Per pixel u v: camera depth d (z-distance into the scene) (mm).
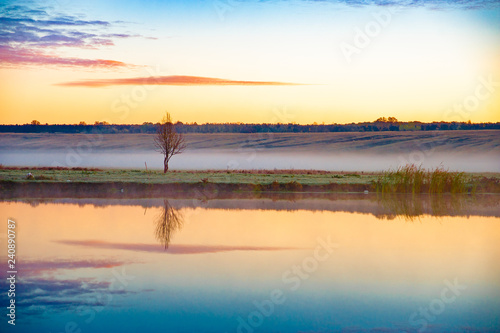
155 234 16266
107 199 25203
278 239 15633
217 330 8461
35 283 10836
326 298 10078
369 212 21500
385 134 106438
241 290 10516
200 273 11742
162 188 28453
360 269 12227
